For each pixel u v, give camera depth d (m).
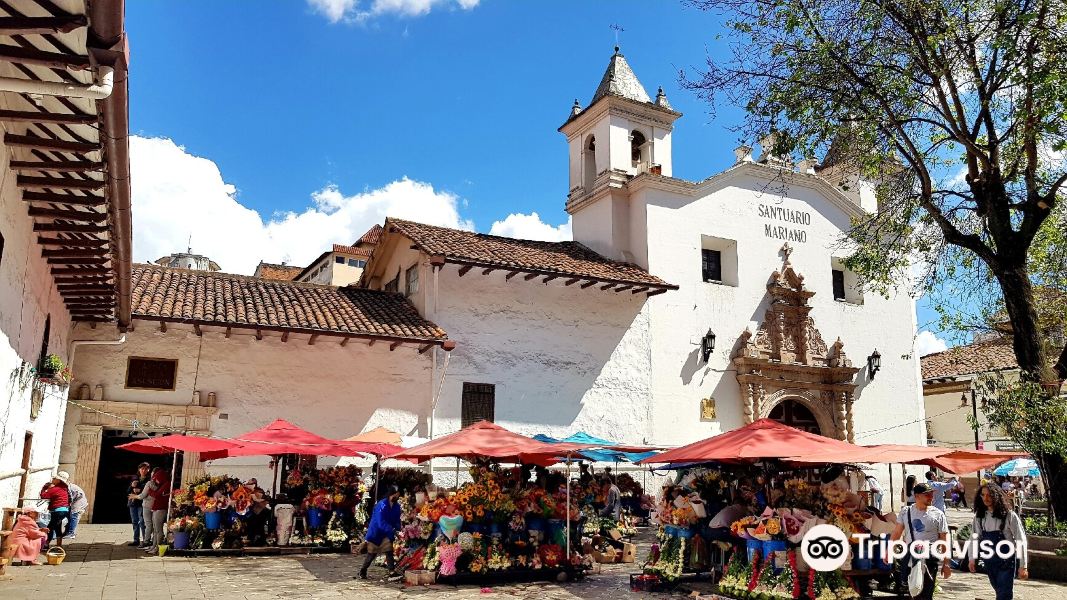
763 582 9.67
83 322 15.58
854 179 26.69
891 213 15.98
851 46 13.80
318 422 17.08
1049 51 11.77
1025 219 13.62
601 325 20.83
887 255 16.00
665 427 21.09
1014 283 13.63
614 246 22.44
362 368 17.78
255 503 13.84
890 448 10.79
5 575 10.33
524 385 19.44
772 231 24.23
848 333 24.89
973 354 30.97
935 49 13.36
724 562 10.98
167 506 13.46
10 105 7.25
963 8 12.82
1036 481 28.23
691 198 22.94
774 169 24.61
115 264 11.43
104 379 15.70
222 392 16.47
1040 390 12.56
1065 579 11.67
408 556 11.21
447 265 19.16
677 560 10.99
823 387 23.75
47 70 6.55
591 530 14.68
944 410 32.16
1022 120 12.91
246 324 15.85
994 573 8.26
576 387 20.09
